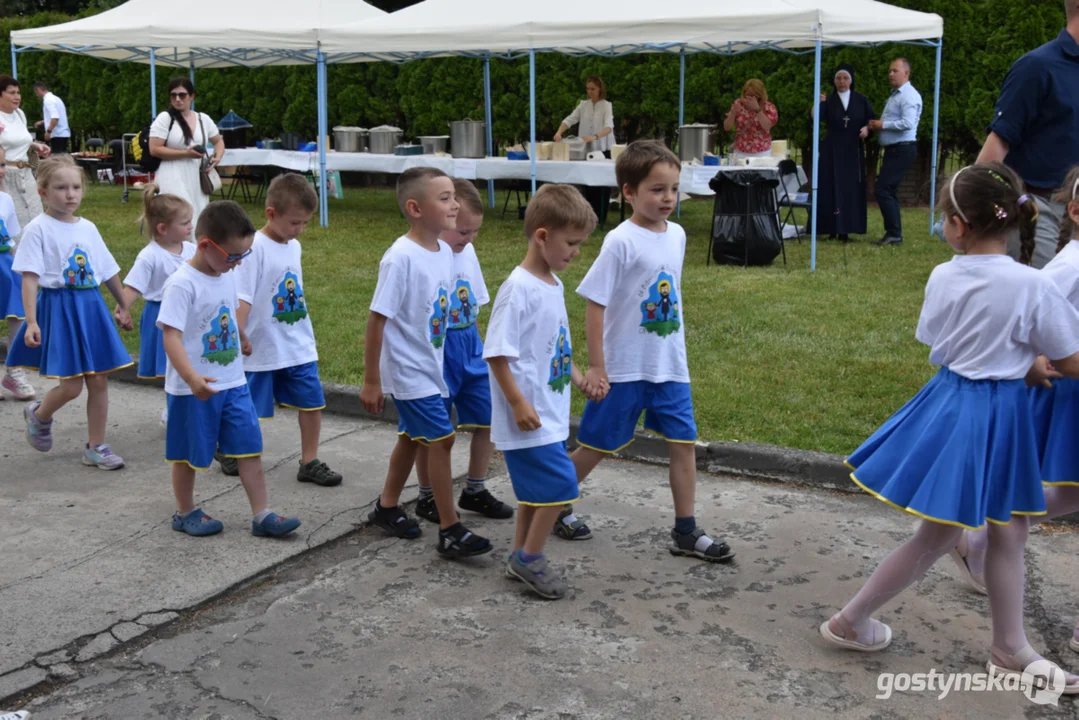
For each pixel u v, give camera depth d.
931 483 2.78
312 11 12.84
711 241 9.54
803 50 14.05
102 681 2.94
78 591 3.47
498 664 3.03
